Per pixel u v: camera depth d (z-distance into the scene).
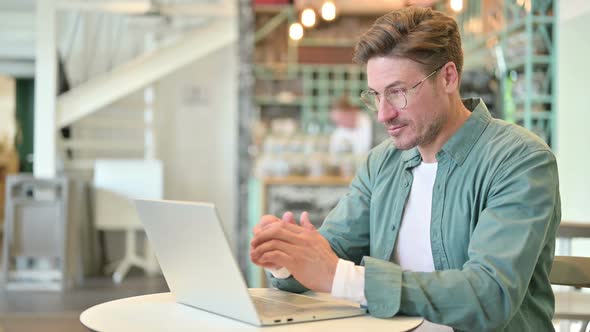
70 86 8.24
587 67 3.78
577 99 3.93
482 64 5.39
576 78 3.95
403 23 1.66
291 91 8.33
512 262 1.53
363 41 1.69
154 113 8.41
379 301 1.53
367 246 2.04
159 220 1.64
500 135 1.76
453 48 1.72
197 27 7.87
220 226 1.43
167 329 1.46
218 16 7.77
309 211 5.89
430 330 1.75
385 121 1.70
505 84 4.83
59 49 8.13
